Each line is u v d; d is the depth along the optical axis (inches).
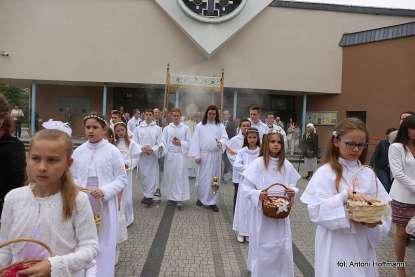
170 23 912.3
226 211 364.5
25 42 898.1
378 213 123.4
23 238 90.3
